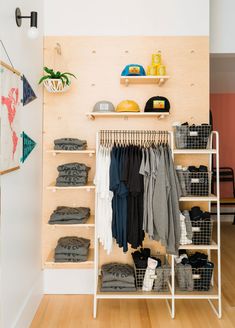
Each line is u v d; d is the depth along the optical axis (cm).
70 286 303
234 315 266
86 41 306
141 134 306
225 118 574
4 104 189
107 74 307
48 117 306
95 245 268
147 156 258
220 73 476
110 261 304
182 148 276
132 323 253
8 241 204
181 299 294
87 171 291
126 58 307
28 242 254
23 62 237
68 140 283
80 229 307
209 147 286
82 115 307
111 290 269
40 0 291
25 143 242
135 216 264
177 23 307
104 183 262
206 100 308
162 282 271
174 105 308
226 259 392
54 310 272
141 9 307
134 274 281
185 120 308
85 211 290
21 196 233
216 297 262
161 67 287
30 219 260
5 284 198
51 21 305
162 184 255
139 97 307
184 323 253
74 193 307
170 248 258
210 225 274
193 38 308
